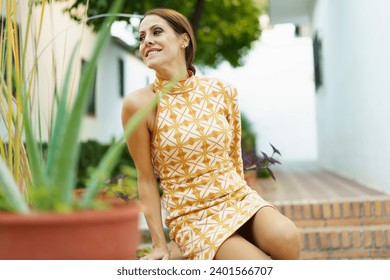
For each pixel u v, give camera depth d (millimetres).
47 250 676
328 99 7418
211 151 1604
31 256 674
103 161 781
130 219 751
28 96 1070
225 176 1615
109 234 710
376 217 3383
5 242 676
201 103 1654
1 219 670
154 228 1598
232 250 1445
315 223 3406
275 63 12688
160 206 1645
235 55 7699
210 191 1575
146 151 1631
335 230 3145
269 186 5199
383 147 3865
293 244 1458
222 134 1617
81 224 685
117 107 9805
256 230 1518
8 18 1102
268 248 1487
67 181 728
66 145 713
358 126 4969
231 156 1782
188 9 4773
